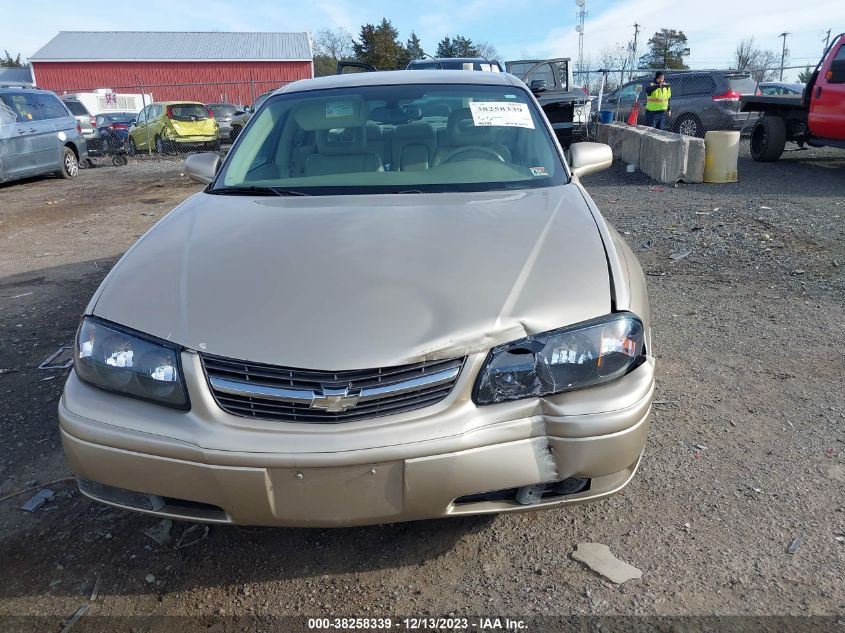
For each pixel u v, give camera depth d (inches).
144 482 78.7
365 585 88.3
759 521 96.5
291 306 80.4
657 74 560.7
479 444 75.9
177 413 78.2
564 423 77.6
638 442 81.0
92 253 283.0
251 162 130.6
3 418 133.9
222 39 1782.7
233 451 74.4
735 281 206.2
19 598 87.5
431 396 76.1
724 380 140.5
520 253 89.3
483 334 76.9
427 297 80.7
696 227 273.7
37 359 163.8
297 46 1761.8
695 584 85.5
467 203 107.8
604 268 88.1
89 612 85.0
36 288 229.8
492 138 129.6
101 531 99.7
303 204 110.8
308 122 135.7
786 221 275.7
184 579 90.2
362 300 80.3
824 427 120.6
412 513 77.2
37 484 111.8
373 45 2380.7
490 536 96.3
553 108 540.1
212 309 81.6
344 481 74.6
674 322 174.4
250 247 93.6
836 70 392.5
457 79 144.3
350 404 74.2
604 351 79.7
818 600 82.3
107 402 81.0
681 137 410.0
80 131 577.9
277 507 76.4
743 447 115.3
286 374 75.0
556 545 93.8
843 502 99.9
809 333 163.2
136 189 488.1
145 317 82.7
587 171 132.9
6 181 495.2
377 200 111.1
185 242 98.2
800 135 450.6
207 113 795.4
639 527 96.4
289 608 85.0
